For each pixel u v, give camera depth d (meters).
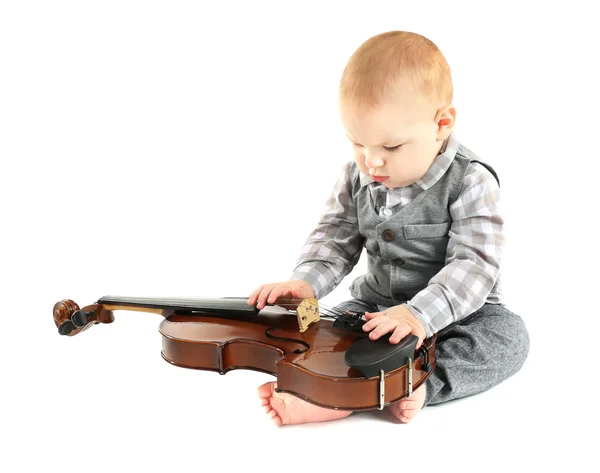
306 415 1.14
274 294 1.22
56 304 1.28
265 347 1.13
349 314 1.18
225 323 1.21
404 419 1.14
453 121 1.18
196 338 1.16
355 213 1.33
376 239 1.29
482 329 1.24
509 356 1.24
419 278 1.28
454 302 1.17
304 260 1.33
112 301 1.27
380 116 1.12
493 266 1.21
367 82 1.12
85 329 1.28
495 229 1.22
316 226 1.36
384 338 1.10
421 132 1.15
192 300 1.24
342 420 1.16
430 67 1.13
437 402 1.19
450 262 1.23
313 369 1.06
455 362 1.19
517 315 1.30
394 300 1.31
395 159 1.16
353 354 1.06
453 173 1.23
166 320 1.23
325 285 1.31
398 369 1.07
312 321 1.19
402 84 1.12
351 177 1.33
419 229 1.25
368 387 1.05
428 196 1.24
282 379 1.08
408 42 1.14
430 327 1.15
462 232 1.23
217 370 1.15
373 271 1.33
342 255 1.34
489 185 1.23
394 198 1.25
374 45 1.14
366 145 1.15
